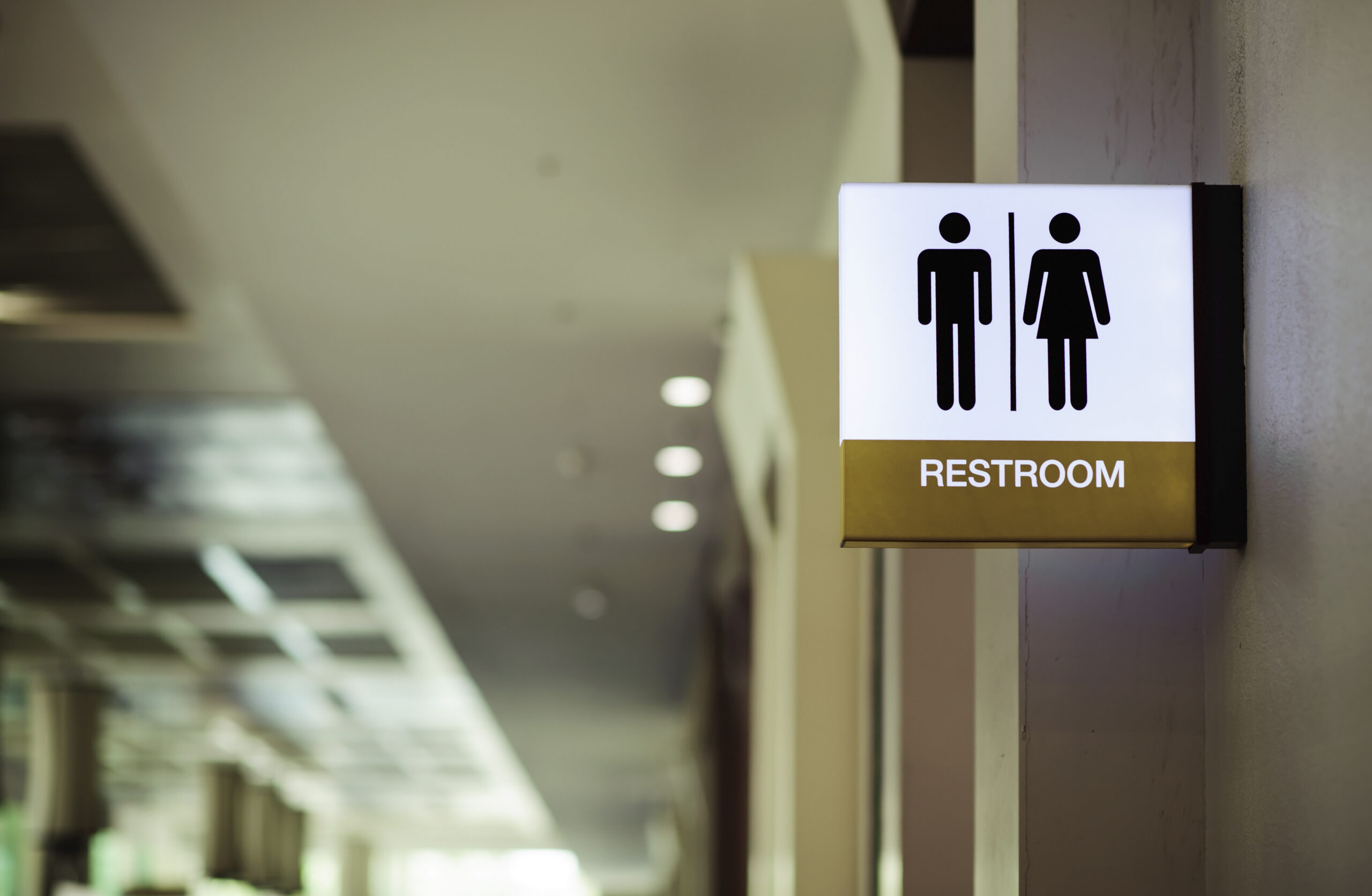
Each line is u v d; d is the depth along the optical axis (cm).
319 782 3441
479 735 2828
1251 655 278
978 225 295
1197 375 287
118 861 3759
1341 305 241
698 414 1228
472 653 2077
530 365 1138
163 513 1647
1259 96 282
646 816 3366
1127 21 324
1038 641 307
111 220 950
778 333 789
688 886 2227
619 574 1691
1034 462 288
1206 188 292
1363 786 227
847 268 294
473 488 1423
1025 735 304
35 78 768
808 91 760
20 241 988
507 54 729
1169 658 305
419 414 1243
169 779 3281
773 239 934
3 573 1900
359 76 750
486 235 930
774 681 945
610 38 711
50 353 1183
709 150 823
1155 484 285
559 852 4928
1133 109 321
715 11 687
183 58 737
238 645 2198
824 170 845
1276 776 264
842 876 750
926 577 478
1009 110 331
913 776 471
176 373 1229
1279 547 266
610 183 863
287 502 1587
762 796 977
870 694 537
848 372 291
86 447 1441
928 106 480
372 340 1102
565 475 1380
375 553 1738
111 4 689
